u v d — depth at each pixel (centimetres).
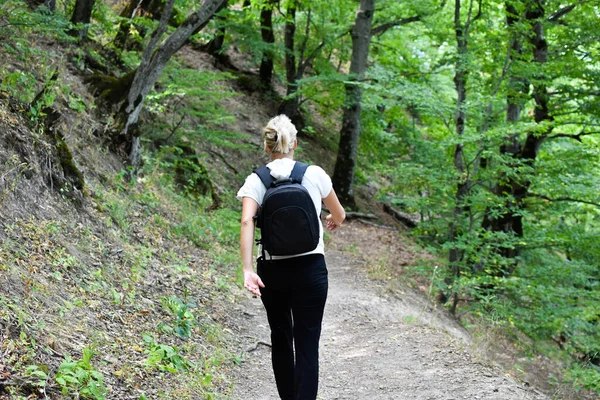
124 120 941
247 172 1612
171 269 693
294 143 364
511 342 1048
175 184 1110
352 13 2108
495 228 1331
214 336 550
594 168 1316
